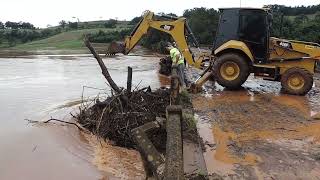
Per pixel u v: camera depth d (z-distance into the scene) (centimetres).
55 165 732
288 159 686
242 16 1292
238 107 1042
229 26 1308
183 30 1374
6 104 1169
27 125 955
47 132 902
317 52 1239
